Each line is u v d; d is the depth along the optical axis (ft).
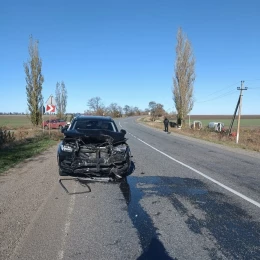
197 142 80.84
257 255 13.39
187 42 155.33
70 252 13.26
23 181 26.32
